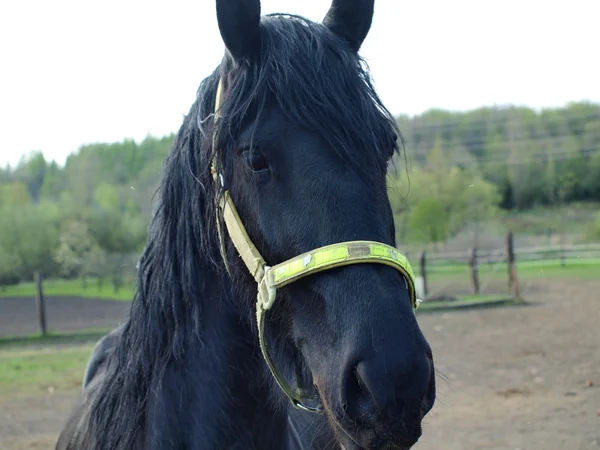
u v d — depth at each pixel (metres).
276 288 1.66
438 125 43.38
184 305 2.00
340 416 1.49
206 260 1.97
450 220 29.50
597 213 38.28
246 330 1.98
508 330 11.27
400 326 1.47
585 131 47.91
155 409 2.00
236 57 1.78
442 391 7.38
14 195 35.09
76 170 41.47
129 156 41.50
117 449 2.05
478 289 17.22
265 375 2.01
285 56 1.71
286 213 1.64
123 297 21.78
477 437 5.71
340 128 1.64
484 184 33.09
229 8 1.75
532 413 6.37
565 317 12.30
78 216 29.55
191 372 1.99
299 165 1.63
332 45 1.76
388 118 1.84
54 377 9.62
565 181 42.38
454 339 10.73
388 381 1.41
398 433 1.41
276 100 1.69
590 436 5.58
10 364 10.77
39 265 27.31
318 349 1.60
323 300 1.58
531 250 25.23
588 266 23.25
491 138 46.31
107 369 2.37
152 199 2.22
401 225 26.67
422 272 17.80
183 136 2.05
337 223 1.59
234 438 1.97
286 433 2.10
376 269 1.56
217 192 1.83
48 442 6.40
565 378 7.69
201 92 2.04
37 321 16.69
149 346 2.03
